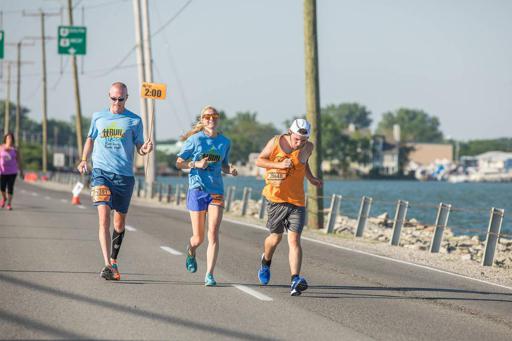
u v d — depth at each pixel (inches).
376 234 2546.8
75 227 1975.9
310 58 2352.4
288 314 897.5
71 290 999.6
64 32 5059.1
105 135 1090.7
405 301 1040.8
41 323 784.9
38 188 5620.1
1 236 1706.4
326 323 855.7
